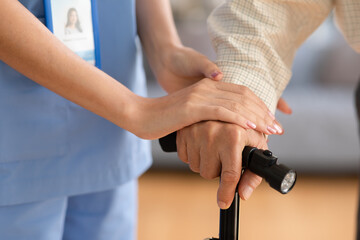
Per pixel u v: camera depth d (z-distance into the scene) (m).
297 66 3.42
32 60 0.81
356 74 3.39
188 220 2.43
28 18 0.81
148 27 1.14
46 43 0.82
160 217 2.46
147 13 1.14
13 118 0.92
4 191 0.94
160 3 1.15
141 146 1.15
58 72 0.83
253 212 2.51
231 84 0.94
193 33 3.30
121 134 1.07
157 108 0.89
